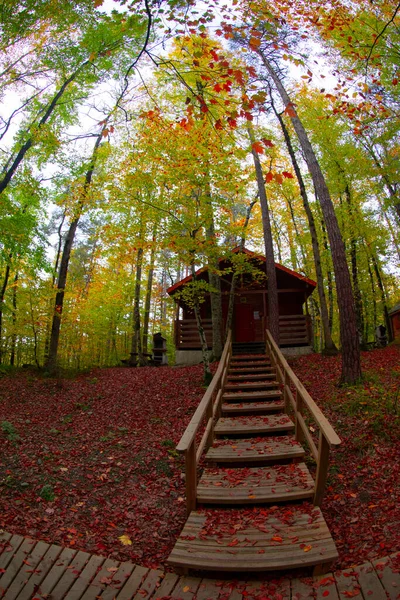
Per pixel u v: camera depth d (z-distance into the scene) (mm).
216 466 5371
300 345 16672
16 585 3428
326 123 13836
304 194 14219
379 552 3539
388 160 12188
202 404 5223
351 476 5012
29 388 11523
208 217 9883
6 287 16672
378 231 16062
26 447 6473
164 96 9383
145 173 9367
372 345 19438
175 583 3416
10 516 4367
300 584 3287
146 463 5973
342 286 8938
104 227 10648
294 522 3914
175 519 4504
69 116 11352
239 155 6215
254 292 17750
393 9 6543
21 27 7680
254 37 4621
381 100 7953
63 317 17156
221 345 13750
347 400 7469
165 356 20422
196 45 4555
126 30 4602
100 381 12734
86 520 4488
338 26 6777
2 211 11430
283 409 7211
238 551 3496
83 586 3412
